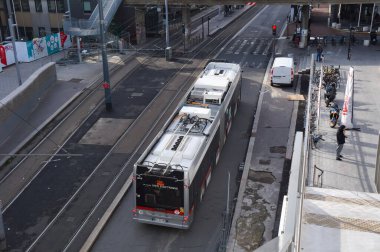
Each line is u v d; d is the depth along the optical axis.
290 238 4.75
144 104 34.06
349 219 7.76
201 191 20.42
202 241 18.41
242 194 21.53
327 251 6.77
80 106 33.78
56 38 49.97
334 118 25.59
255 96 35.41
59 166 24.89
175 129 21.41
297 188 5.75
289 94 35.59
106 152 26.44
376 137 24.67
